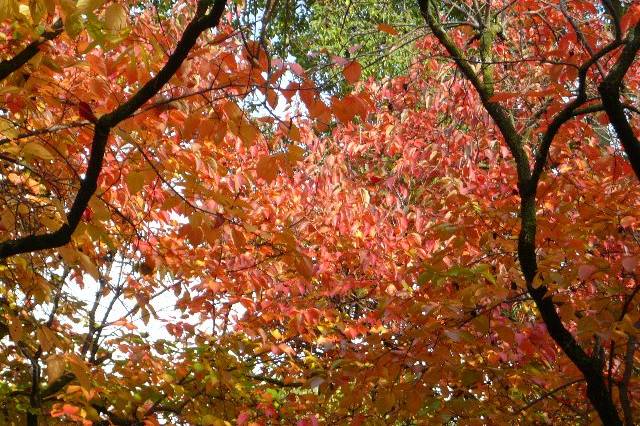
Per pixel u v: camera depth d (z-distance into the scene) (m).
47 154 3.50
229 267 6.54
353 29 9.71
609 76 4.15
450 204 6.84
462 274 4.77
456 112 9.64
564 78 4.81
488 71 5.86
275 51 4.27
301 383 7.26
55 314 7.59
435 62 10.26
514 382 5.75
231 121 3.52
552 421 6.30
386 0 9.31
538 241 5.43
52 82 3.92
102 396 6.35
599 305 4.94
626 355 4.90
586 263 4.71
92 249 6.34
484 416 5.88
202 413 6.80
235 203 3.98
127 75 3.92
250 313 7.00
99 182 5.26
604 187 5.71
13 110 4.09
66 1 2.78
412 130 10.37
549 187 5.43
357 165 11.23
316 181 8.41
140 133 4.61
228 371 6.80
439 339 5.15
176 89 4.25
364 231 8.15
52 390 6.50
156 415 7.00
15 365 7.10
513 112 8.00
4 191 4.49
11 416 6.64
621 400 4.76
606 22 7.81
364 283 7.34
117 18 2.86
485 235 5.38
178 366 6.50
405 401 5.35
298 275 7.05
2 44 4.31
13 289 5.82
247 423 6.54
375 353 5.42
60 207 3.31
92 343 7.45
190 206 3.91
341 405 5.71
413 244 7.98
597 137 6.54
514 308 7.17
